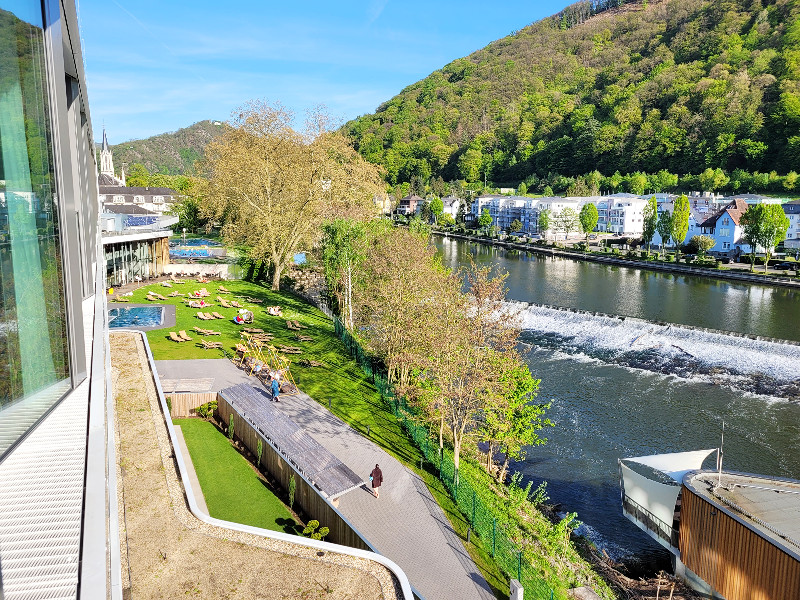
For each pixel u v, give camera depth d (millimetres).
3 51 7891
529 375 31719
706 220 120438
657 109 193125
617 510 30703
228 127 77188
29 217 9000
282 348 43875
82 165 17906
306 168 67812
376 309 40938
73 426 9305
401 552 21312
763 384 47406
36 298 9180
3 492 7574
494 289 27750
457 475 26531
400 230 55750
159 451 20625
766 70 175250
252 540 16000
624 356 55219
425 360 29469
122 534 15930
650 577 25547
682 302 75625
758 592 21250
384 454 29000
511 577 21234
